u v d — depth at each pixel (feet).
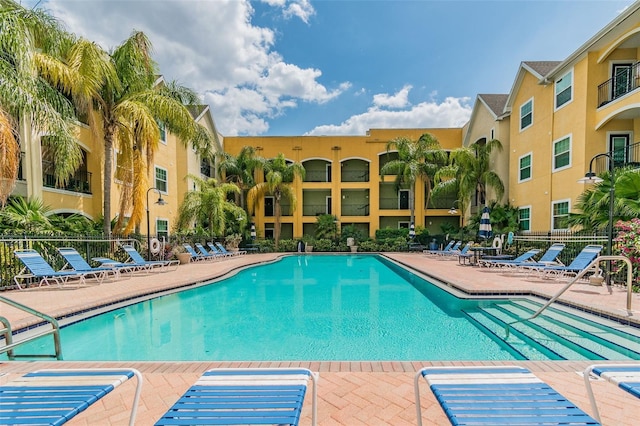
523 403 6.27
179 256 48.29
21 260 25.53
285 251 81.10
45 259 30.22
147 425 8.33
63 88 35.19
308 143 91.61
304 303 26.09
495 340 17.39
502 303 24.25
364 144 91.50
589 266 16.48
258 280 37.55
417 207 91.15
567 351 15.30
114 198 47.93
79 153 32.19
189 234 59.16
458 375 7.25
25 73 24.52
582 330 17.57
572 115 45.32
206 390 6.72
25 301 21.59
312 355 15.76
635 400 9.13
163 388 10.11
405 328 19.61
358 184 91.76
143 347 16.88
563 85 47.37
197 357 15.57
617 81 41.93
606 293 22.58
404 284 34.60
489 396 6.49
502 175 63.72
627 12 35.83
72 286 27.76
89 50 34.14
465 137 83.05
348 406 9.14
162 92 44.50
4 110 23.32
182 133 43.14
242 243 78.59
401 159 80.94
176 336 18.52
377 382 10.45
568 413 5.98
